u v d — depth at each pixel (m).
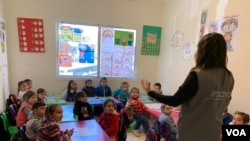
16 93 3.71
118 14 4.15
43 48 3.80
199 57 1.07
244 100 2.38
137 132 3.12
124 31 4.27
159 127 2.35
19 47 3.66
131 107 3.22
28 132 1.83
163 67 4.38
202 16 3.15
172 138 2.30
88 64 4.15
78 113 2.74
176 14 3.89
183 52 3.65
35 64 3.80
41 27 3.73
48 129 1.60
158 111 3.16
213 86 1.00
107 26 4.12
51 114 1.80
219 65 1.03
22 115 2.38
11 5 3.51
